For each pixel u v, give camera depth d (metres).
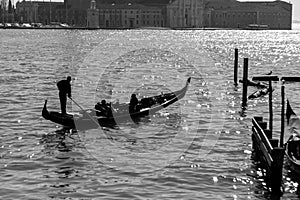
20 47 126.69
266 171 21.56
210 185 20.36
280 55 105.94
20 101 40.28
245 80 39.56
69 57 93.44
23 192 19.44
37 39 175.50
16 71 65.62
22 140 27.06
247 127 31.11
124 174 21.64
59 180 20.80
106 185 20.34
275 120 33.50
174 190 19.84
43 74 62.66
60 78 58.41
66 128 29.81
